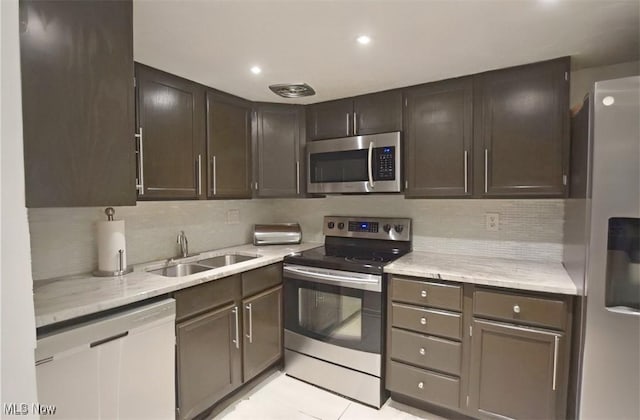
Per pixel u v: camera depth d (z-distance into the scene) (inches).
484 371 71.4
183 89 80.8
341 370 86.6
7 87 12.1
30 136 41.4
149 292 60.9
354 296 83.9
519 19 55.2
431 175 85.5
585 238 57.4
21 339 12.5
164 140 76.2
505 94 76.0
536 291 65.4
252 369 86.7
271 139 102.6
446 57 70.2
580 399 58.1
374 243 106.6
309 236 120.6
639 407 53.8
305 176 105.0
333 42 63.4
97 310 53.6
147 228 87.5
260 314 88.7
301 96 96.2
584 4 51.0
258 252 101.3
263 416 78.7
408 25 57.2
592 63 73.6
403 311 79.4
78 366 50.7
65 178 44.4
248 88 89.0
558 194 70.8
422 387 78.2
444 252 97.2
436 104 84.4
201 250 102.0
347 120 97.3
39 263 66.9
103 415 53.9
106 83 48.2
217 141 89.7
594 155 54.4
